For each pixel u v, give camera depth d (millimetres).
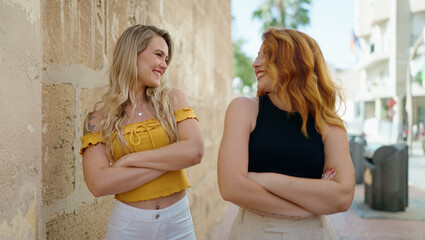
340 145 1517
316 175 1517
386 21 28906
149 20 2689
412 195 6535
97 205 2045
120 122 1647
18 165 1289
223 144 1505
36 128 1415
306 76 1527
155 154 1578
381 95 30734
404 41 26719
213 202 4992
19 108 1293
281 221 1443
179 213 1731
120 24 2271
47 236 1603
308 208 1413
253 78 30359
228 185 1432
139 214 1627
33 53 1380
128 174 1528
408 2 26422
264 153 1486
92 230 1987
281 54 1548
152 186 1639
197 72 4117
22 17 1305
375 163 5363
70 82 1763
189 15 3777
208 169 4723
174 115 1757
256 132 1523
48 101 1601
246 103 1572
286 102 1512
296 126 1517
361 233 4359
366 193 5730
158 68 1729
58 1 1662
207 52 4727
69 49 1749
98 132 1638
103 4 2061
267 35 1653
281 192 1409
